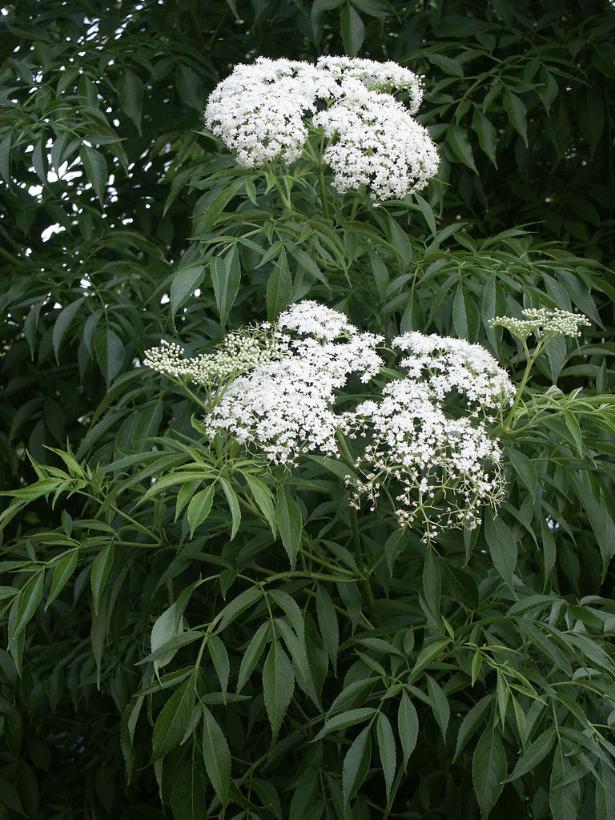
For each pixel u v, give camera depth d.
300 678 2.14
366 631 2.33
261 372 2.10
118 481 2.19
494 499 2.08
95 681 2.82
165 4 3.92
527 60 3.47
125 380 2.52
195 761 2.00
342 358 2.16
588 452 2.28
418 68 3.80
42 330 3.33
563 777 1.94
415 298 2.59
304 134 2.42
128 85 3.40
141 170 3.90
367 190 2.72
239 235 2.63
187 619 2.83
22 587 2.16
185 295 2.30
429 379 2.25
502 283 2.58
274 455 1.98
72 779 3.50
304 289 2.46
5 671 2.88
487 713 2.20
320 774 2.38
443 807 2.61
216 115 2.46
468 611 2.27
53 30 3.90
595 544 2.95
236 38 4.03
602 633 2.41
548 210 3.65
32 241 3.86
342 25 3.19
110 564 2.11
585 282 2.68
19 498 2.08
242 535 2.31
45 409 3.47
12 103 3.05
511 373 3.01
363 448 2.46
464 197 3.60
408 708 1.96
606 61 3.34
